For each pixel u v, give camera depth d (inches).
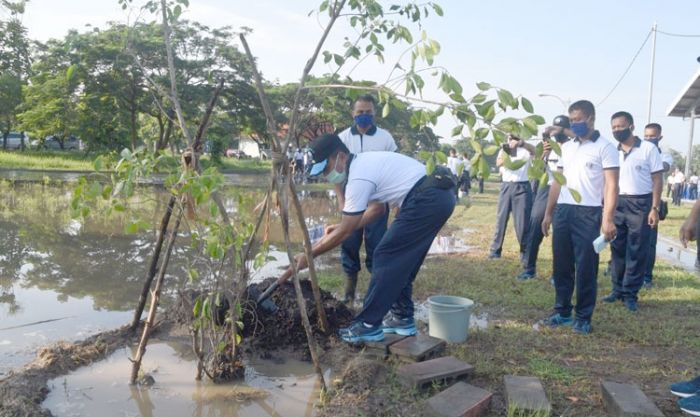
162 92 157.5
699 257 169.9
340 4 139.1
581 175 178.9
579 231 180.5
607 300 226.7
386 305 159.6
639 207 212.4
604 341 176.2
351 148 209.5
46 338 169.3
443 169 159.5
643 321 197.3
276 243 350.6
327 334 171.6
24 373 138.9
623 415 119.4
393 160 158.2
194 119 1045.8
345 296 215.3
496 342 172.2
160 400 132.4
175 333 175.3
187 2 157.2
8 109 1223.5
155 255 169.9
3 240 324.5
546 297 225.9
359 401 130.1
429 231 156.3
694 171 1934.1
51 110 1070.4
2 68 1296.8
